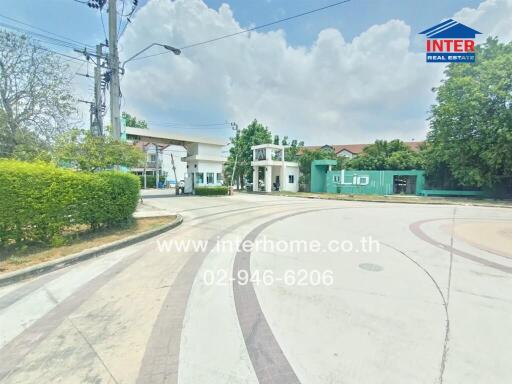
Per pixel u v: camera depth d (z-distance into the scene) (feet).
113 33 32.94
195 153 78.79
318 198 73.56
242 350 8.09
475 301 11.50
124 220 26.12
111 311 10.41
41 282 13.19
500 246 21.26
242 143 110.11
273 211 42.52
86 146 26.78
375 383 6.73
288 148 117.08
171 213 36.47
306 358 7.72
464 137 66.33
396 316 10.15
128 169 37.29
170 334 8.89
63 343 8.35
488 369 7.29
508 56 57.98
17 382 6.75
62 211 18.92
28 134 33.45
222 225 29.66
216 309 10.63
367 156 100.89
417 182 83.30
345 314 10.27
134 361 7.56
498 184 69.97
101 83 42.80
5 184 16.03
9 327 9.23
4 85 32.81
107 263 16.20
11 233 16.56
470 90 61.87
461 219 35.70
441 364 7.47
